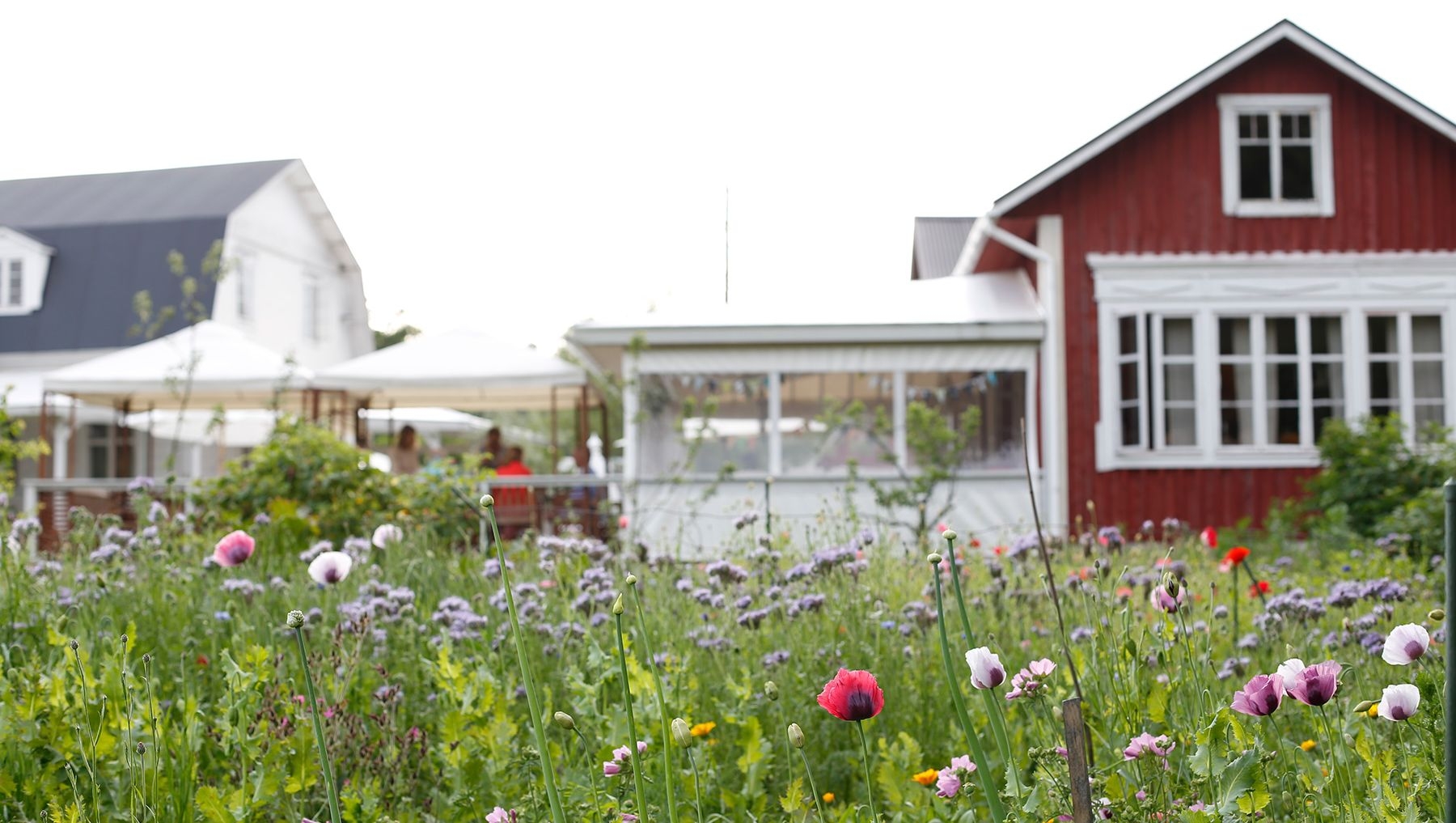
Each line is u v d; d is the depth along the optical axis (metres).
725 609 4.43
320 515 8.52
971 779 2.77
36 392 21.91
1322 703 2.23
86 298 25.73
